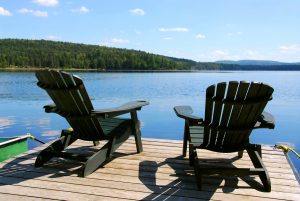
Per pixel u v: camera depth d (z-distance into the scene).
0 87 23.02
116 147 3.31
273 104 15.45
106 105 13.05
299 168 5.81
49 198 2.49
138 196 2.55
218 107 2.69
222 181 2.88
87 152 3.77
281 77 49.69
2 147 4.00
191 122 2.90
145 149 3.87
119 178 2.91
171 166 3.25
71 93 2.90
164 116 11.34
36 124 9.55
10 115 11.17
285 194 2.62
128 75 48.06
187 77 45.25
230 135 2.85
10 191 2.61
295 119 11.23
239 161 3.46
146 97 16.88
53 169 3.12
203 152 3.78
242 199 2.52
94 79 34.84
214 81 34.19
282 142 7.90
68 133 3.45
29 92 19.53
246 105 2.58
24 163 3.29
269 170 3.16
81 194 2.57
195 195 2.58
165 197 2.54
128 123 3.65
